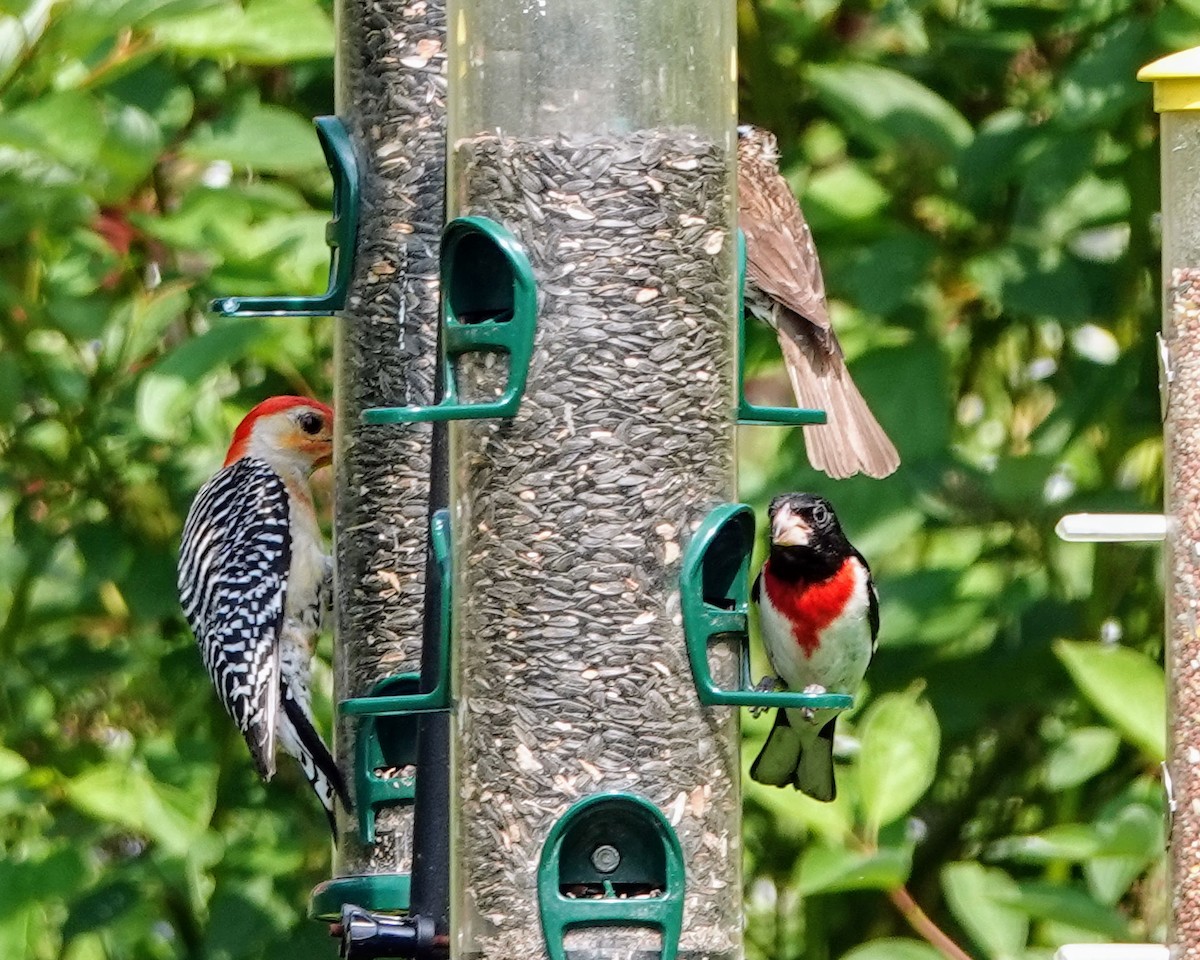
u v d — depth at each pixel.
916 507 11.07
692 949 8.14
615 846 8.07
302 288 10.53
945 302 11.66
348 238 9.89
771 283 10.94
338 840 9.95
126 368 11.38
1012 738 12.49
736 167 8.75
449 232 8.41
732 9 8.66
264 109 10.82
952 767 12.63
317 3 11.30
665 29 8.45
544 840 8.11
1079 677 9.88
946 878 10.38
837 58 12.30
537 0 8.39
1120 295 11.53
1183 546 8.87
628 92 8.41
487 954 8.15
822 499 9.97
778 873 12.75
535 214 8.35
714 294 8.49
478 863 8.23
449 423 8.60
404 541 9.80
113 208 11.25
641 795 8.14
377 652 9.81
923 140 11.03
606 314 8.33
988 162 11.03
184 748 11.20
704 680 8.16
